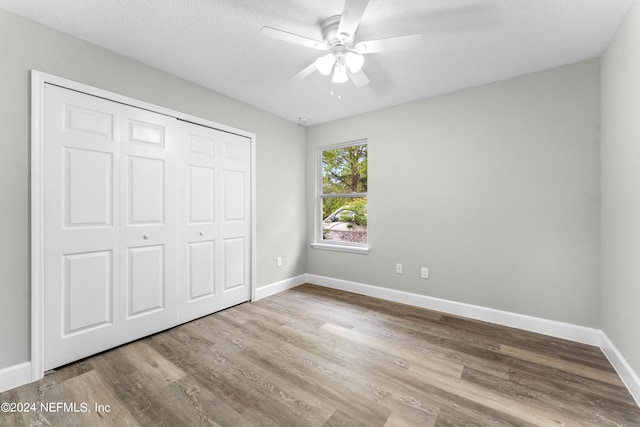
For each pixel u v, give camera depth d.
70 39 1.86
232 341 2.21
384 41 1.61
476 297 2.64
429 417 1.39
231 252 2.96
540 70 2.31
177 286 2.49
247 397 1.54
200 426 1.34
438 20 1.72
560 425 1.35
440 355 1.99
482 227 2.60
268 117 3.36
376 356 1.98
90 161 1.95
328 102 3.04
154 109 2.29
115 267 2.08
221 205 2.86
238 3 1.59
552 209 2.28
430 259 2.89
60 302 1.82
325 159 3.88
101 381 1.68
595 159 2.10
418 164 2.95
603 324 2.05
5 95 1.61
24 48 1.68
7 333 1.62
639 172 1.49
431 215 2.88
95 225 1.98
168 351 2.05
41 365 1.72
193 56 2.15
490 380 1.70
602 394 1.57
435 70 2.32
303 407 1.47
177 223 2.48
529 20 1.70
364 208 3.51
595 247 2.11
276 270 3.49
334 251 3.67
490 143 2.54
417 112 2.96
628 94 1.62
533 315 2.37
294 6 1.61
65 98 1.83
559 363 1.88
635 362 1.55
